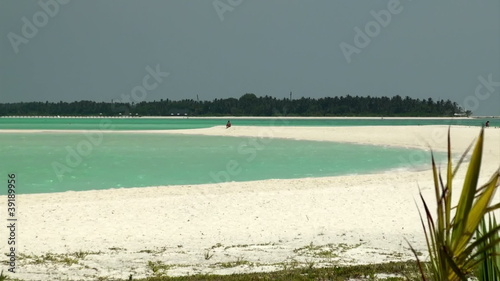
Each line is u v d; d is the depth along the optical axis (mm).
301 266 11773
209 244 14438
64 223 17109
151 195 22672
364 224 17188
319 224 17219
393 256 12836
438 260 3508
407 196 22172
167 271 11461
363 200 21344
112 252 13430
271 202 20859
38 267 11773
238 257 12875
